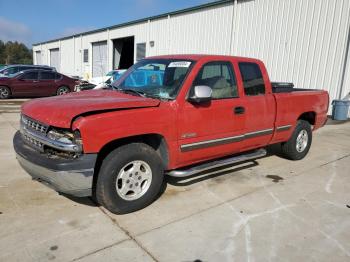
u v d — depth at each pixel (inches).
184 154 169.9
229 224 148.9
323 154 273.1
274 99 213.9
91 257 121.8
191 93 167.8
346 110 452.1
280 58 524.7
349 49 442.3
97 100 153.7
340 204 174.2
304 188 195.2
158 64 187.8
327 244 135.4
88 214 153.6
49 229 139.6
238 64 195.8
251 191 187.6
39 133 148.0
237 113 189.2
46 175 141.9
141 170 157.6
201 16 673.0
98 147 138.5
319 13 468.8
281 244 134.3
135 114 148.2
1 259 118.6
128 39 1010.7
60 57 1523.1
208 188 189.3
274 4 524.4
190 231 141.9
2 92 660.1
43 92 698.8
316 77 481.7
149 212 157.8
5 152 253.0
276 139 225.9
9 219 146.6
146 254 124.6
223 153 191.6
